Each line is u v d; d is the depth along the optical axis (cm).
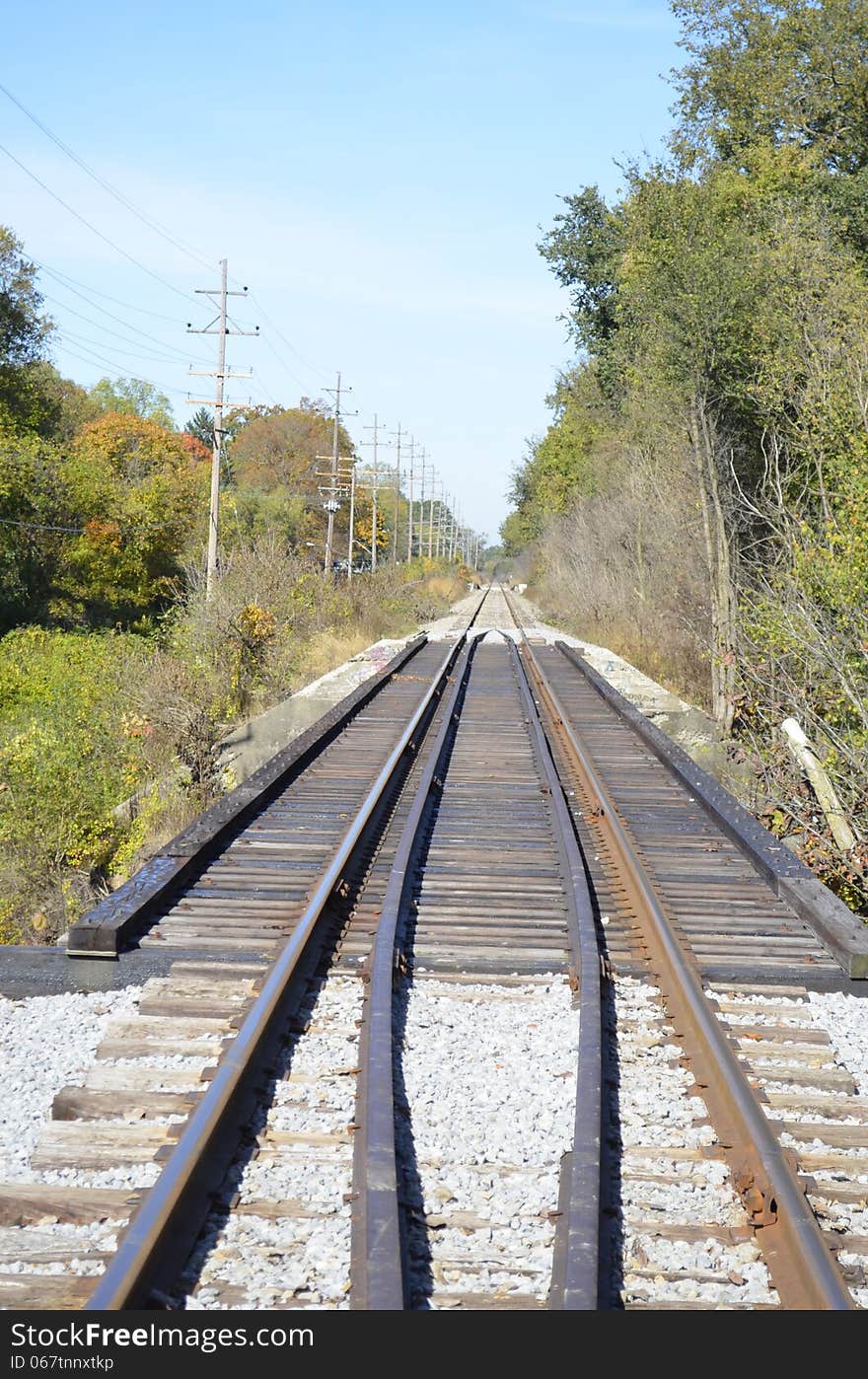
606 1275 427
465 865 1012
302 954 735
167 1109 543
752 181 3297
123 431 6856
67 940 767
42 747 1756
